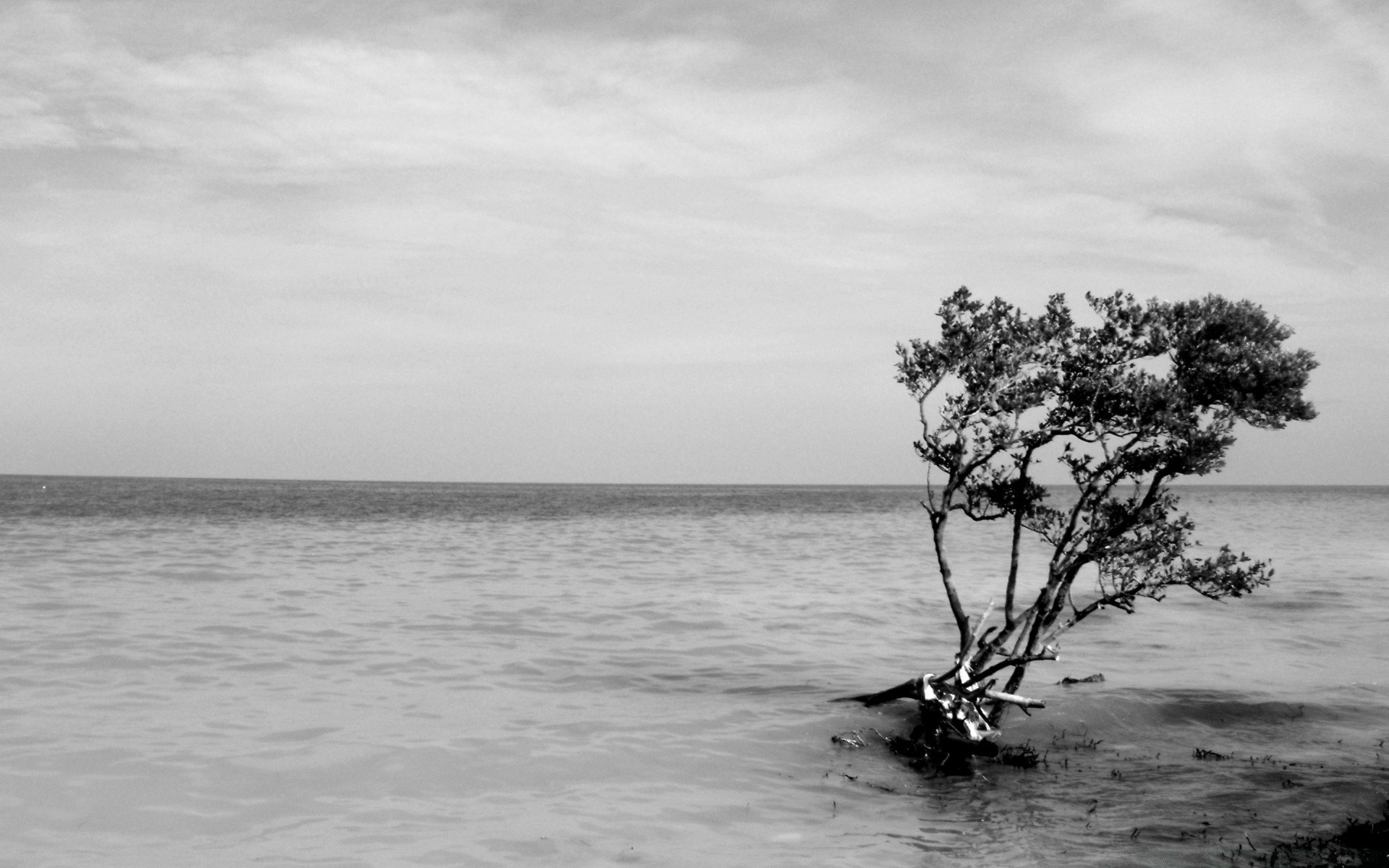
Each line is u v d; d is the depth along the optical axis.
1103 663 21.33
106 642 20.16
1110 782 13.12
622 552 47.19
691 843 10.41
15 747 12.80
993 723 15.45
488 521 74.12
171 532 52.00
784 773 13.18
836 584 34.94
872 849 10.40
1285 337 14.01
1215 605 30.92
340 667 18.69
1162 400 13.80
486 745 13.69
